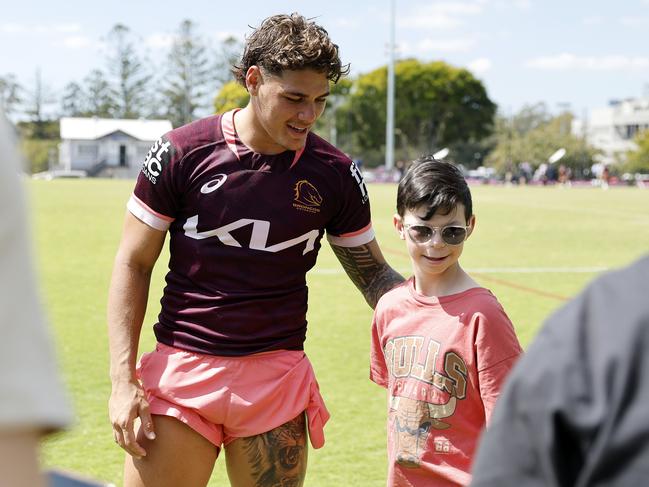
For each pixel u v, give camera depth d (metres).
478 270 10.96
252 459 2.91
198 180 2.87
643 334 1.02
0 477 0.91
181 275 2.94
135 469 2.89
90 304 8.23
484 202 27.84
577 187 49.91
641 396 1.00
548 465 1.04
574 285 9.77
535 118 106.94
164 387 2.88
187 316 2.92
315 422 3.04
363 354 6.36
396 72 73.50
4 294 0.93
